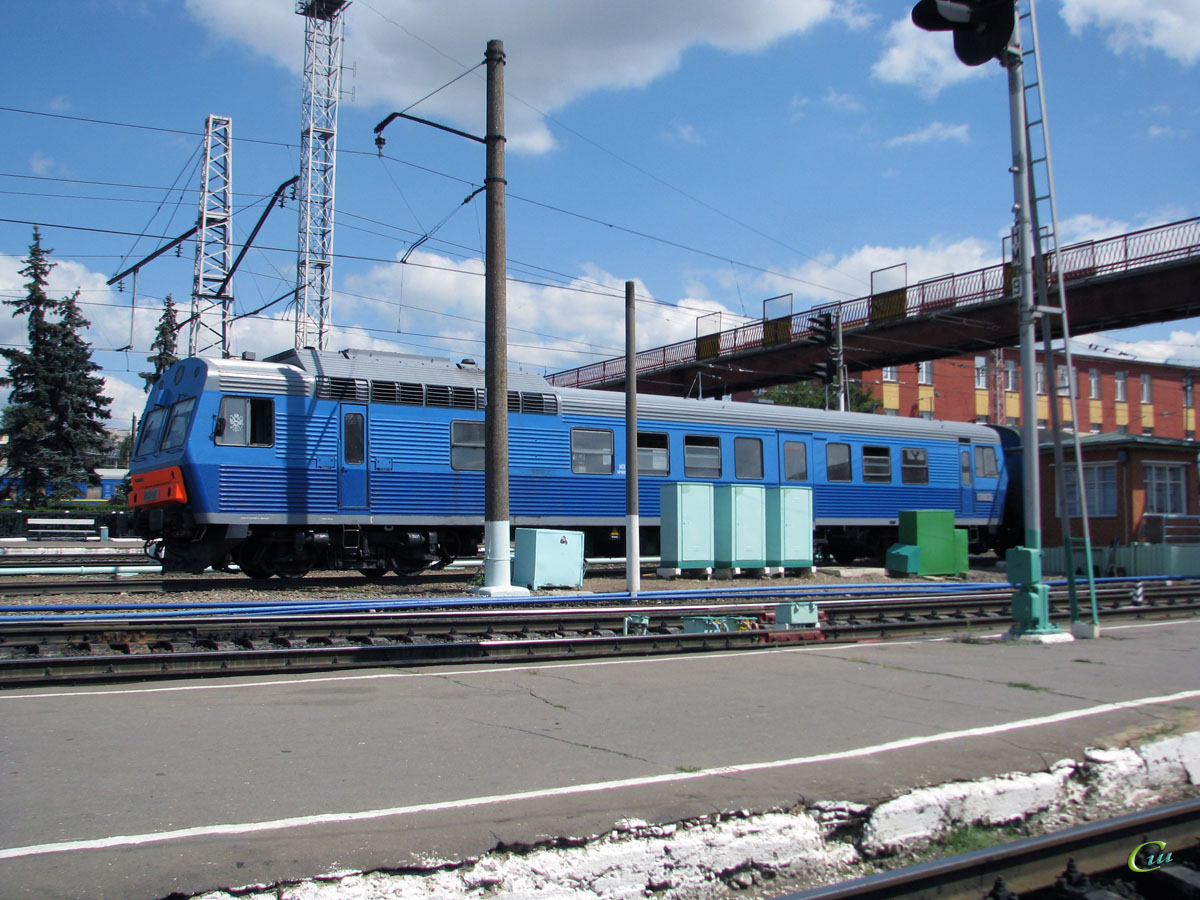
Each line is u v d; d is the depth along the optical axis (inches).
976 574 943.7
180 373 673.6
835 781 202.4
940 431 1056.8
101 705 283.6
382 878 151.2
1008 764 219.3
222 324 1380.4
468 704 289.0
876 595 721.0
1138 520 991.0
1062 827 209.3
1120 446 995.3
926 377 1967.3
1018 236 452.8
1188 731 251.4
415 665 370.3
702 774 207.9
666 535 803.4
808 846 181.5
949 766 216.1
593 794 191.5
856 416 991.0
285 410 661.3
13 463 1758.1
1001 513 1103.6
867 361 1370.6
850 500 968.9
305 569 695.1
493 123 617.6
